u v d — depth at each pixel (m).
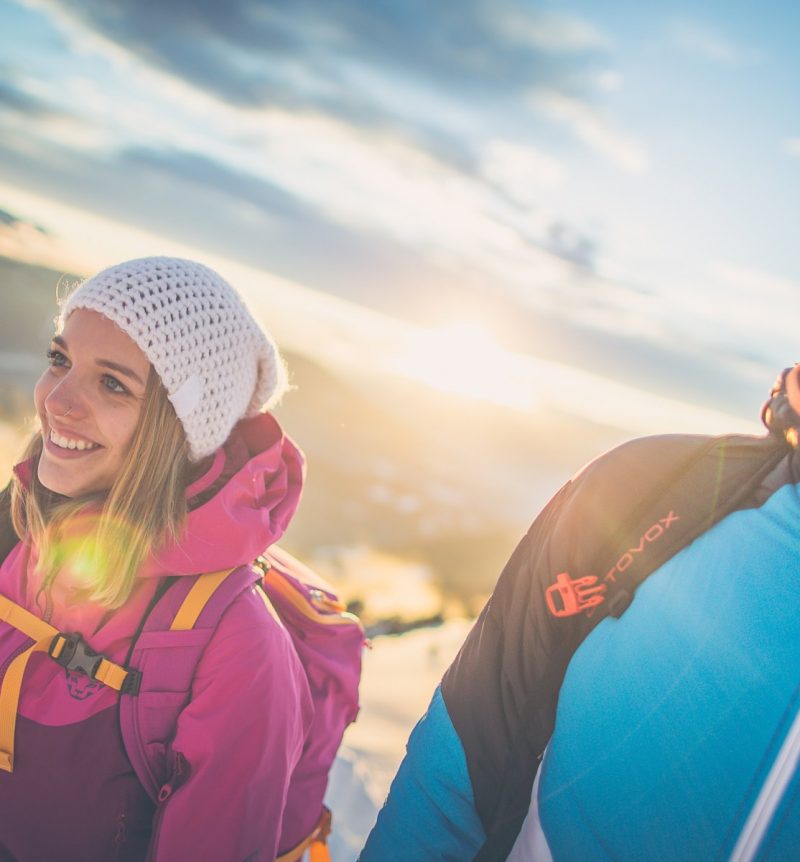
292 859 1.84
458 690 1.56
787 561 1.23
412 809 1.59
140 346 1.53
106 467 1.62
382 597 16.45
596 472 1.47
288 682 1.64
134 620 1.60
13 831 1.65
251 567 1.71
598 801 1.38
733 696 1.24
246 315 1.72
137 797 1.62
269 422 1.88
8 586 1.70
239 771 1.55
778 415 1.29
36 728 1.60
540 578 1.47
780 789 1.20
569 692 1.42
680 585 1.31
